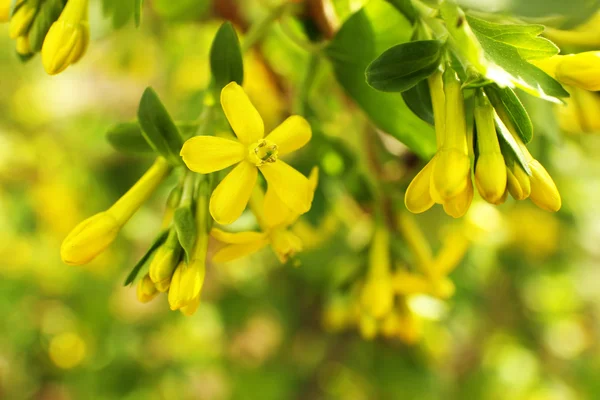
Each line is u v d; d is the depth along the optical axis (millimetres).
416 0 156
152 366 369
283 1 180
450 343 300
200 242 154
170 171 161
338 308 193
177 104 312
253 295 361
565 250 346
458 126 146
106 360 368
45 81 388
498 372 404
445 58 149
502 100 148
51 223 353
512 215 328
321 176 198
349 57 171
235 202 148
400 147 199
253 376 368
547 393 432
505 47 145
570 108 177
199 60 318
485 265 316
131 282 155
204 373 378
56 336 382
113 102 362
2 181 374
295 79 211
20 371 391
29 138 383
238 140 153
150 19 301
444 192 142
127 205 158
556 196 146
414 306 191
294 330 361
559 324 430
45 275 368
